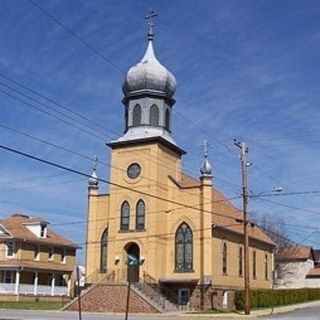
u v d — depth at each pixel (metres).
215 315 44.41
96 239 57.78
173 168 58.47
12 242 67.19
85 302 50.56
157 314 46.41
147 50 59.81
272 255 73.25
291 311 51.66
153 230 54.28
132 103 58.69
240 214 67.31
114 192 57.03
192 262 53.81
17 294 65.44
